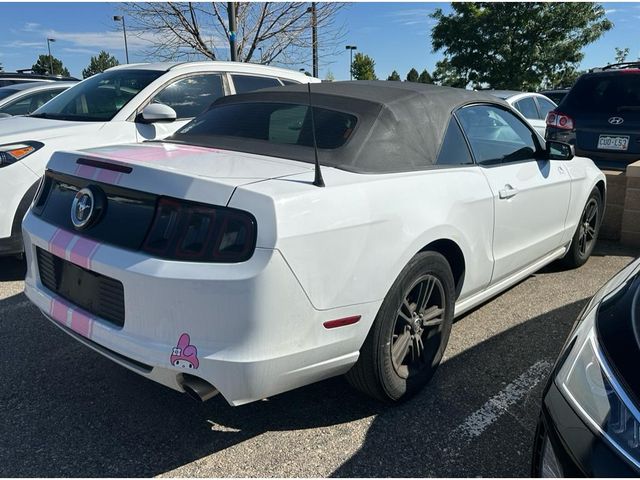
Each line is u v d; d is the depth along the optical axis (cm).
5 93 844
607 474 160
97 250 248
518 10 2481
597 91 688
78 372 332
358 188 259
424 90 349
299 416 291
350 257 247
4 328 388
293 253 226
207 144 322
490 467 254
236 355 223
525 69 2547
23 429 279
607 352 185
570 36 2530
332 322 246
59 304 274
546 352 359
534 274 507
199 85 602
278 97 351
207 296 220
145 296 230
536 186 390
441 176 309
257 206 223
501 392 313
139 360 233
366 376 275
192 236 228
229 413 294
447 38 2655
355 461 258
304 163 280
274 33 1223
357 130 299
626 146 659
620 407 168
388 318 270
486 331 388
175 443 270
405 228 272
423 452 264
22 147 473
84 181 273
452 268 330
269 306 223
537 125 917
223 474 249
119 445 268
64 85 866
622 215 614
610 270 520
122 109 547
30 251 303
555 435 182
